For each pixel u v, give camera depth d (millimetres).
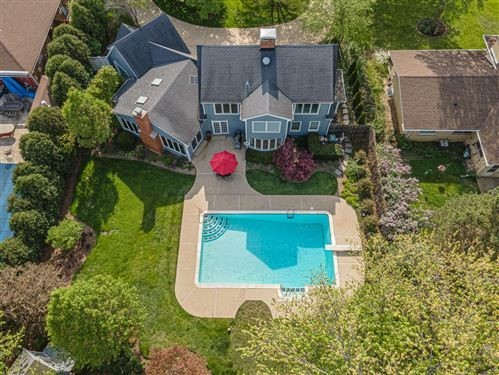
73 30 41000
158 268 31234
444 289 21469
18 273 28109
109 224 33500
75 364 24094
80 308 21625
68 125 33875
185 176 36312
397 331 20094
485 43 41594
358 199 34625
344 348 19109
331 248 31969
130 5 46438
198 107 36688
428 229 31359
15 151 37969
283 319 22422
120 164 37094
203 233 33344
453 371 17062
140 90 37656
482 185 35344
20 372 23203
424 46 45969
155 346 27516
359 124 38406
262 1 50344
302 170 35562
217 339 27828
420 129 35781
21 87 40625
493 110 35625
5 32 40906
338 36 43250
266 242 33156
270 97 33719
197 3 45906
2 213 33781
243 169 36688
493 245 24156
